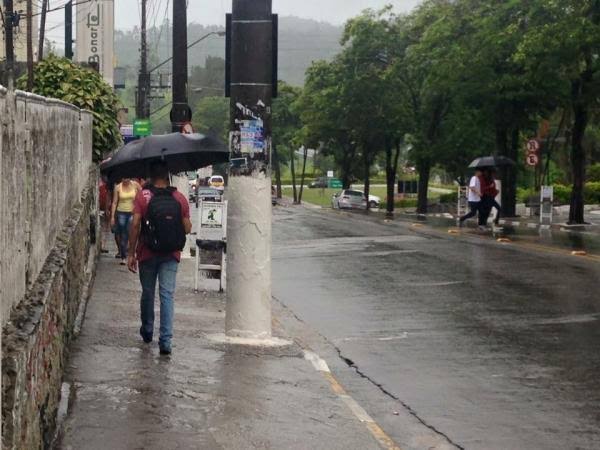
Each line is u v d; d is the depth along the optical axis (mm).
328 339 12227
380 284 17516
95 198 19141
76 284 11258
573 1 33125
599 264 20000
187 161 12180
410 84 58156
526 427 8070
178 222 10062
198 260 15891
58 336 7797
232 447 6938
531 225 36719
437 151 56031
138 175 11586
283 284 17859
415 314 14078
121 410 7637
